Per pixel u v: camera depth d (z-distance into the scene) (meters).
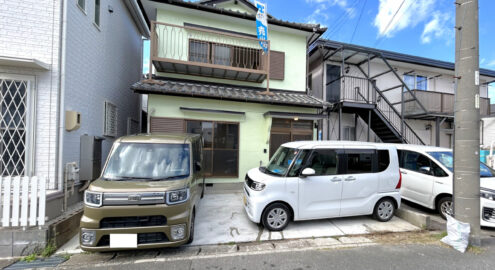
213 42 6.96
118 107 7.15
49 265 2.67
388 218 4.24
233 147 6.66
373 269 2.64
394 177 4.29
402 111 8.41
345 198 3.97
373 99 9.45
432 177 4.69
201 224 4.00
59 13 3.93
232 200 5.45
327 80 9.45
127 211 2.68
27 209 2.89
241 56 7.42
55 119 3.86
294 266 2.70
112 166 3.31
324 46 8.77
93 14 5.23
